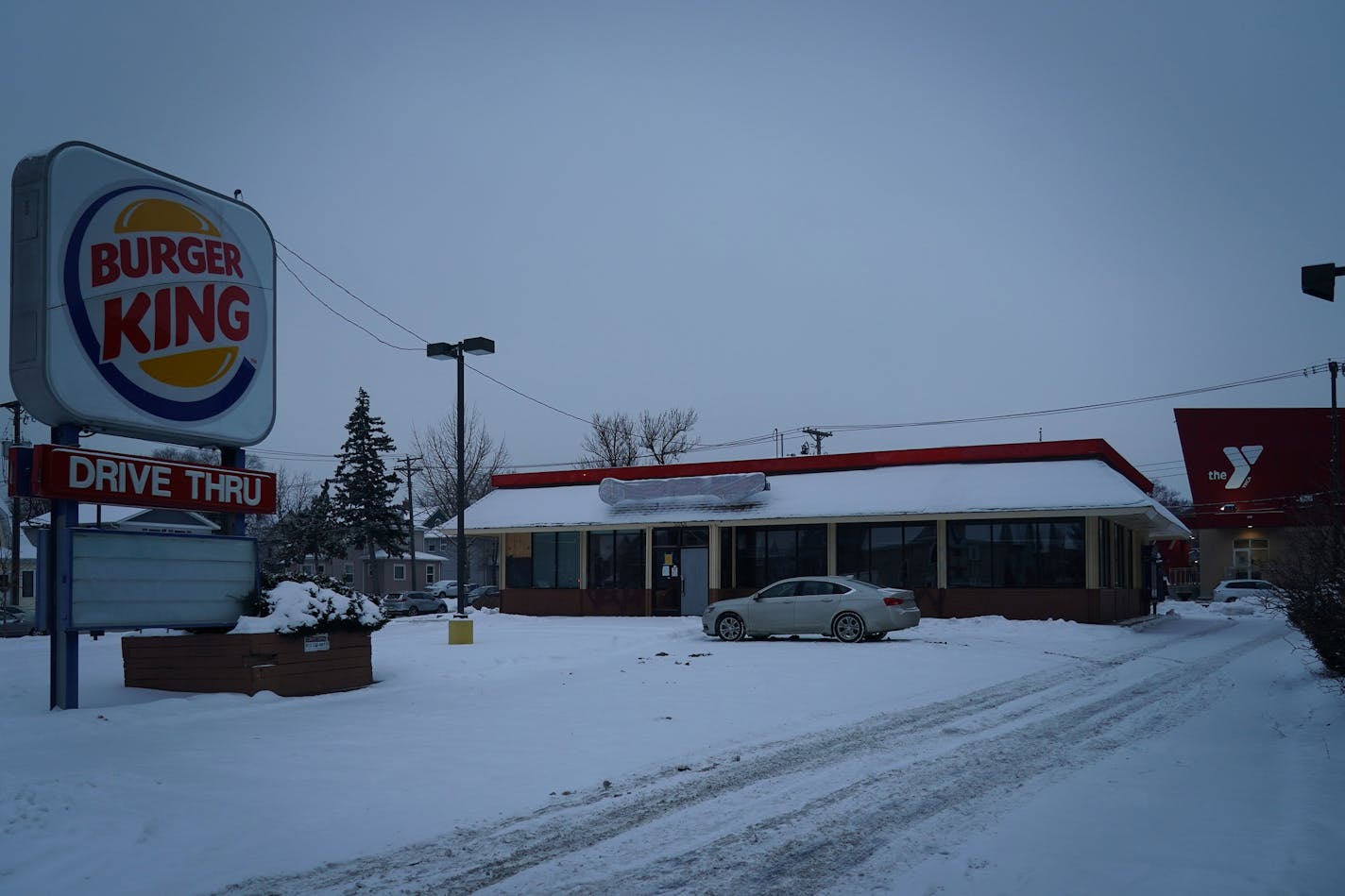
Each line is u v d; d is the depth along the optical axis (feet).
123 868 21.93
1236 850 22.20
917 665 61.00
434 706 45.21
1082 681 53.72
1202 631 95.14
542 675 57.67
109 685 51.16
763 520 104.78
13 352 42.57
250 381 51.62
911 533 102.47
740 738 36.68
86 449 42.65
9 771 30.78
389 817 26.04
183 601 46.80
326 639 50.85
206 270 49.55
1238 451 195.00
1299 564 48.96
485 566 268.62
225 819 25.76
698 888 20.54
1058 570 95.35
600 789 28.96
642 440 223.51
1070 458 100.01
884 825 24.99
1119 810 25.98
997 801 27.27
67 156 43.60
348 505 212.43
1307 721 38.32
